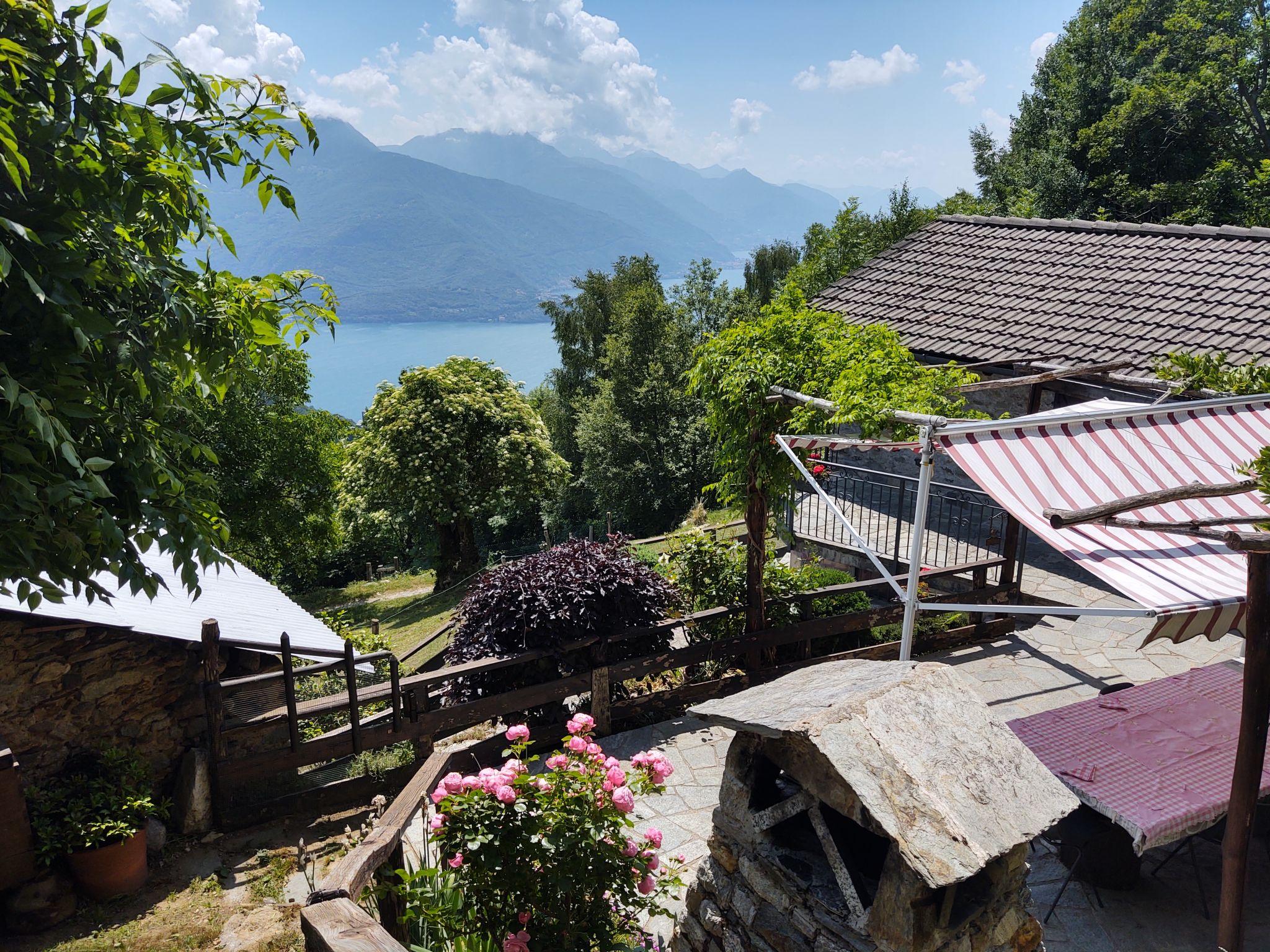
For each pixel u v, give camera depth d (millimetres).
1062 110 35719
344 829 6863
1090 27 34688
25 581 4473
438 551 30734
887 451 14484
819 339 8102
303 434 22672
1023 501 5324
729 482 8750
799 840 3578
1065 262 14828
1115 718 5762
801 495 14195
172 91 4520
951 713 3377
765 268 44438
